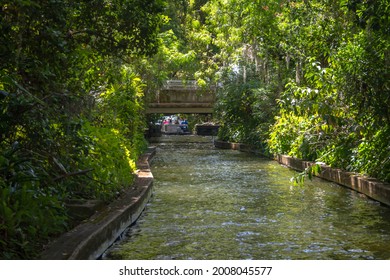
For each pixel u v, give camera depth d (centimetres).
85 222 805
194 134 6134
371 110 1291
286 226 972
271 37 2258
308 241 857
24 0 719
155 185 1566
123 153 1338
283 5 2203
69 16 994
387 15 1047
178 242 847
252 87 3195
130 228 952
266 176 1814
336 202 1234
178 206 1184
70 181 892
